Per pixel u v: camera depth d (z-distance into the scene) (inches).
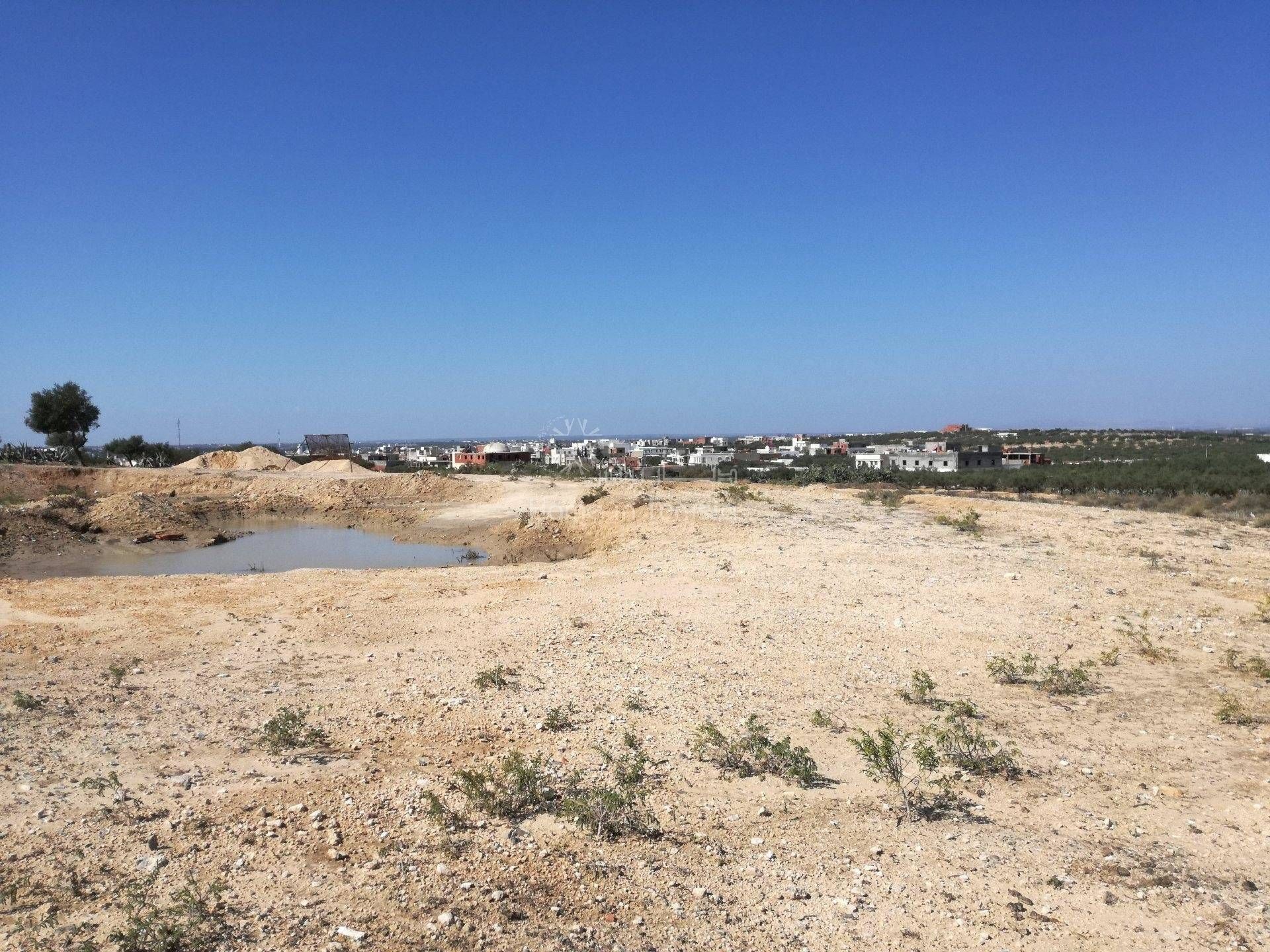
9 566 979.3
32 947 167.9
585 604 561.6
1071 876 203.6
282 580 701.9
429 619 529.7
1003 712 328.8
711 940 178.4
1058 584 575.2
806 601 544.7
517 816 239.3
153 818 235.3
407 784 261.4
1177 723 312.8
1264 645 421.1
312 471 2142.0
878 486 1729.8
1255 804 240.8
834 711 334.0
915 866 210.5
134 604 588.4
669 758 285.7
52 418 2389.3
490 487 1664.6
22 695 346.9
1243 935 176.2
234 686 379.6
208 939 172.7
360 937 173.9
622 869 209.8
